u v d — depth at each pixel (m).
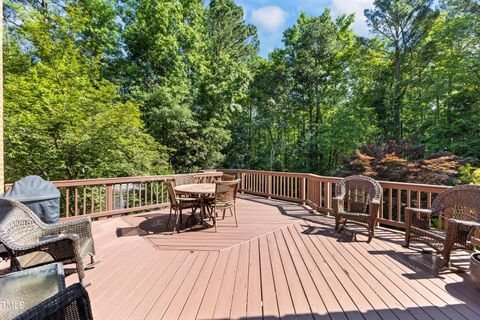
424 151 7.67
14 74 6.38
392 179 7.12
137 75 11.32
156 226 4.32
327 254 3.04
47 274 1.68
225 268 2.66
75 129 6.03
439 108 11.52
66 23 7.46
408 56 12.95
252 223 4.49
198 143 11.66
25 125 5.47
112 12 10.61
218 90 12.48
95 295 2.12
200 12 12.75
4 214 2.05
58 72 6.72
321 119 16.25
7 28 7.36
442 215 3.26
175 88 11.06
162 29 11.08
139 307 1.95
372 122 12.67
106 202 4.86
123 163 7.21
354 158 8.28
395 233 3.84
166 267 2.69
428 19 11.64
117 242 3.50
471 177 5.63
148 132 10.88
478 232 2.98
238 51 15.48
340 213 3.82
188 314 1.86
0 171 3.05
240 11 15.06
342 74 15.27
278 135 16.69
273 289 2.21
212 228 4.18
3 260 2.85
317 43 14.23
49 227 2.40
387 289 2.20
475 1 9.48
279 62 15.66
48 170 6.30
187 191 4.02
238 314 1.86
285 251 3.15
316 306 1.95
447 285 2.27
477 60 9.33
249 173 8.12
